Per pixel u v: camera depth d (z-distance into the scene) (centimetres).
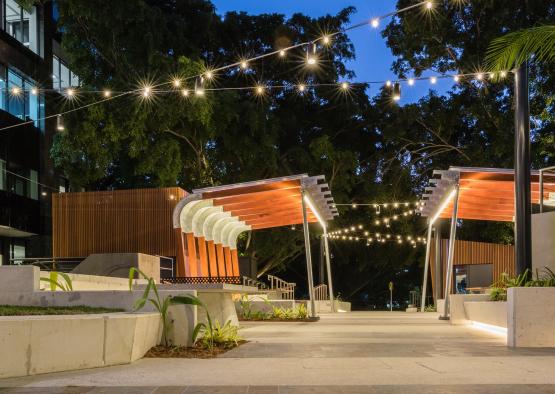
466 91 3791
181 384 666
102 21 3042
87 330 793
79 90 3106
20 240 3684
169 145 3288
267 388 640
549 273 1324
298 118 4231
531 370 768
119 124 3147
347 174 3919
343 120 4275
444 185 2125
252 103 3569
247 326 1739
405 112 3800
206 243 2558
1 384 665
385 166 4131
